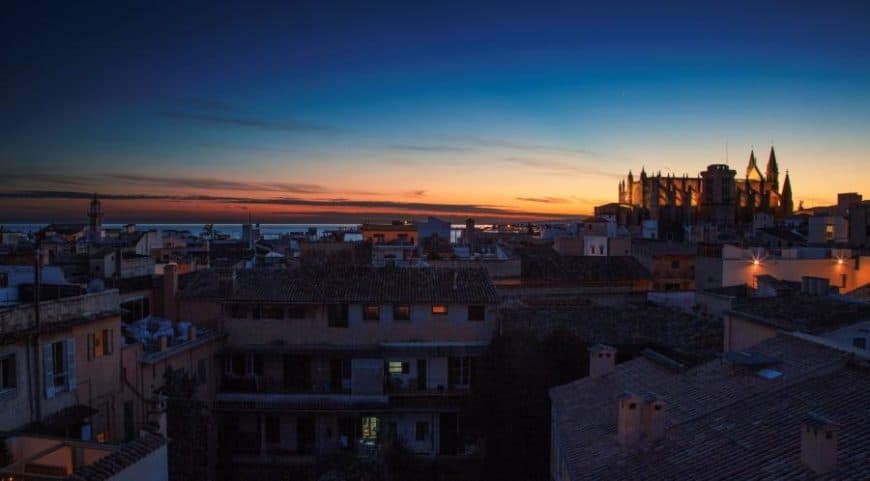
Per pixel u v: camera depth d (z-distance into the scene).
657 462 19.16
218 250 98.94
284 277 44.03
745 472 16.95
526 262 68.31
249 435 40.47
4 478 19.38
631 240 85.44
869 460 15.77
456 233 123.31
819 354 22.59
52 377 27.59
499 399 34.62
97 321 30.45
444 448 40.53
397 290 42.22
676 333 40.66
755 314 33.56
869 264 52.06
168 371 33.03
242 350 40.81
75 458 21.03
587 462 20.83
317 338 41.69
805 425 16.14
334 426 40.56
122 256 51.75
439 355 40.66
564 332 37.94
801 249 61.91
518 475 33.53
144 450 20.08
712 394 22.72
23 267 33.16
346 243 72.62
